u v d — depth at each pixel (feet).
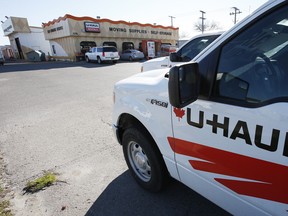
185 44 16.83
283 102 3.77
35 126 16.31
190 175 5.96
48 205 8.05
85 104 21.81
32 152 12.17
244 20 4.54
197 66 4.75
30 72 54.75
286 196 3.89
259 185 4.28
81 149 12.26
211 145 5.02
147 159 8.13
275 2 4.06
